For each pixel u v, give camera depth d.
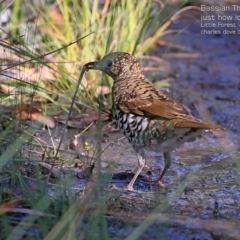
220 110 14.27
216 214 9.52
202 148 12.42
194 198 10.12
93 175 10.63
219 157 11.98
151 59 16.34
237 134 13.14
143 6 14.55
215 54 17.73
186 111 10.45
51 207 8.94
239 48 18.30
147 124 10.38
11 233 8.23
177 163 11.66
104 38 14.02
